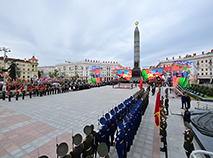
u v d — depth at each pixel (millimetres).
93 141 3904
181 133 6281
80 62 78750
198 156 4457
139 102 8266
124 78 51219
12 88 22938
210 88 17406
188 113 6742
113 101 14242
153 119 8500
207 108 10711
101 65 81000
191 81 28312
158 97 5945
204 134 5582
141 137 5836
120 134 3975
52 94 20547
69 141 5324
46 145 5008
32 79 28781
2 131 6258
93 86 35219
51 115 8891
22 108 10805
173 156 4398
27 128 6633
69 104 12539
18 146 4922
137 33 44344
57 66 93188
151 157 4348
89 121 7719
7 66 53406
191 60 57500
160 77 42906
